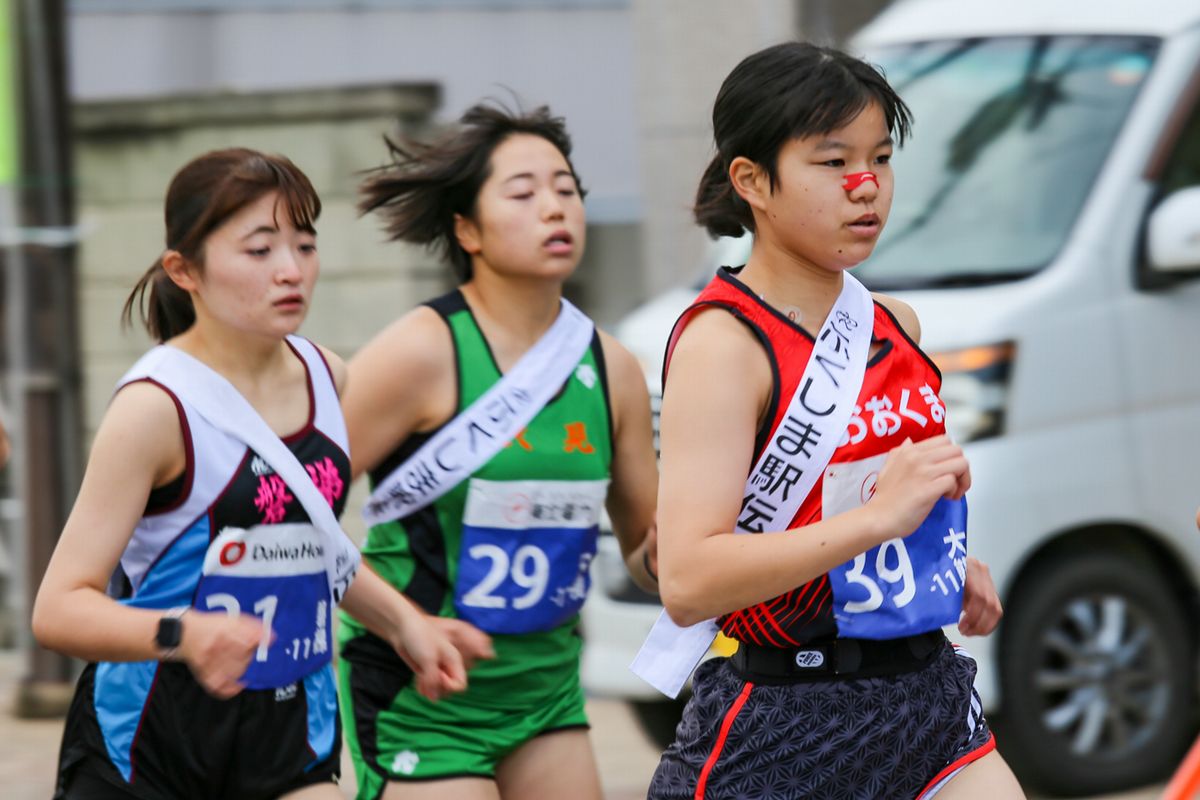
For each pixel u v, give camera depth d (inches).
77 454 992.9
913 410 405.1
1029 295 770.2
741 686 412.8
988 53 878.4
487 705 531.5
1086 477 765.3
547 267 527.8
